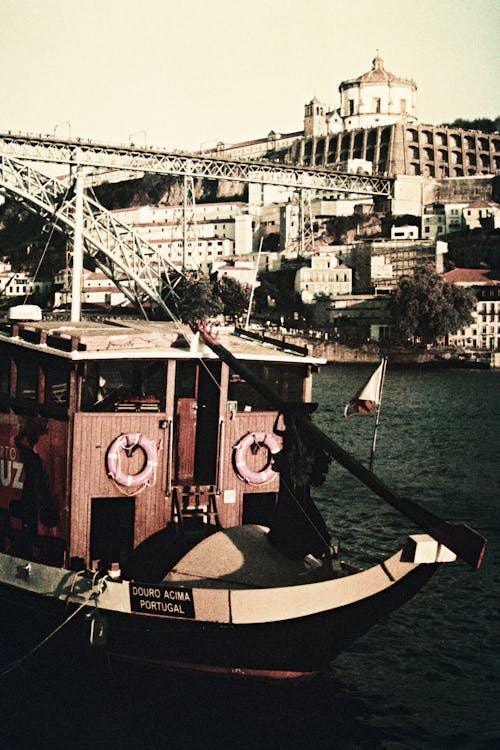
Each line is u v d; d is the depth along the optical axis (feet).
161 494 60.49
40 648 59.82
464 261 593.42
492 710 58.59
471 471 153.89
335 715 56.54
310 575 56.59
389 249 579.07
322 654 54.65
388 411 256.11
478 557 46.70
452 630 72.49
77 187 284.00
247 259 628.28
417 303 490.08
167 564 60.03
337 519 111.14
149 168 494.59
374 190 637.71
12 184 424.87
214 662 55.01
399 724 55.98
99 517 61.62
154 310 485.97
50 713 54.24
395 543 99.66
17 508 62.03
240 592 52.31
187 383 65.00
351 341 523.29
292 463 57.52
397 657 66.85
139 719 53.93
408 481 143.95
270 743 52.29
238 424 62.69
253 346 67.21
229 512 62.75
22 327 61.16
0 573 60.85
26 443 60.95
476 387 352.69
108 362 61.36
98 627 56.03
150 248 471.21
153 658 55.93
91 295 593.01
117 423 58.59
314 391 318.24
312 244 623.77
